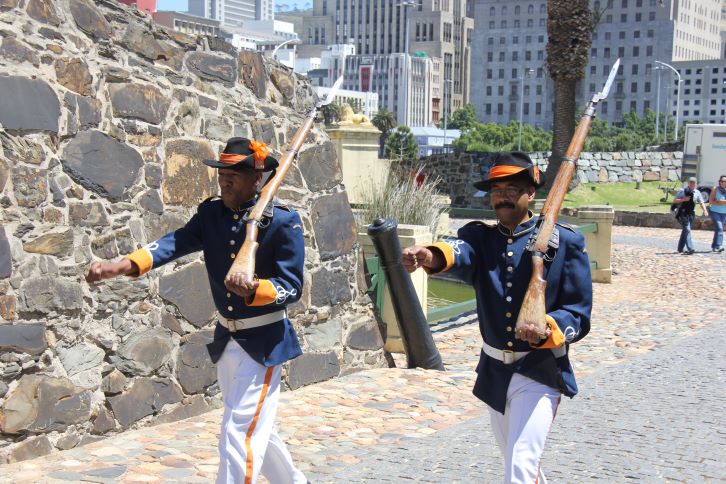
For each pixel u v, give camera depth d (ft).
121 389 19.70
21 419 17.61
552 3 86.99
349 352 25.98
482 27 617.62
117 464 17.53
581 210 50.29
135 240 20.29
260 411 13.69
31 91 18.13
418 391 24.09
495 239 13.02
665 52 575.38
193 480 16.79
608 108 589.73
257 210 13.51
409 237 30.81
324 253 25.05
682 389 24.75
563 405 22.99
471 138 425.28
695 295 44.88
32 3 18.37
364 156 57.31
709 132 109.60
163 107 21.20
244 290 12.71
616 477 17.22
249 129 23.53
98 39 19.76
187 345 21.31
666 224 87.86
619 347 31.91
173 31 21.66
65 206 18.71
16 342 17.56
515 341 12.75
